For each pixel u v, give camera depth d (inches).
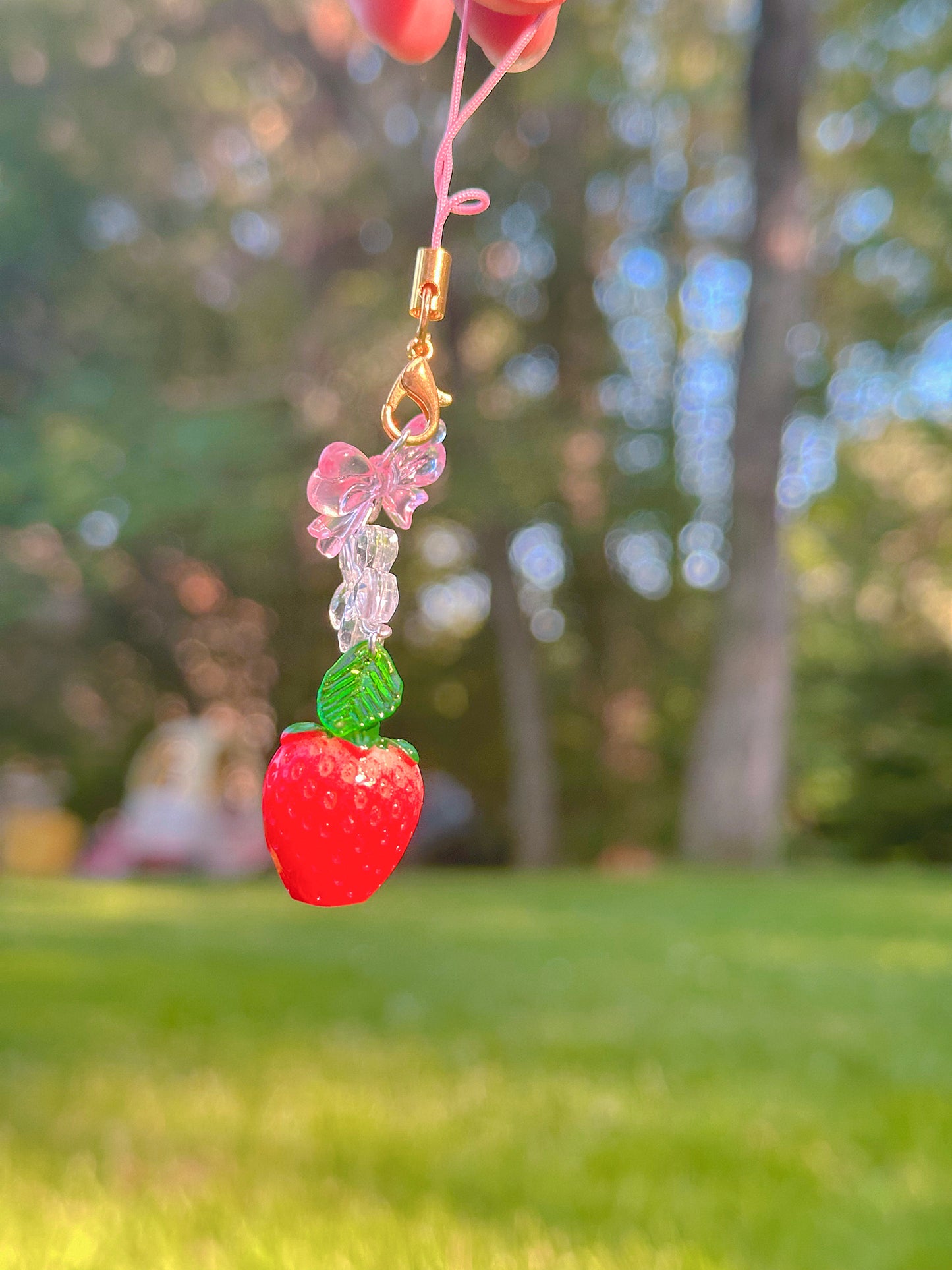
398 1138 140.5
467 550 797.9
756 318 568.1
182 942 299.1
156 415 636.7
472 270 673.6
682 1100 156.6
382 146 650.2
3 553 668.7
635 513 734.5
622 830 815.7
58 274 662.5
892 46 619.5
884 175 645.3
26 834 788.0
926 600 804.0
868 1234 114.0
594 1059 179.5
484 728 857.5
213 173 678.5
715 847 573.9
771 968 258.5
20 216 628.4
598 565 786.2
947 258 652.1
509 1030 199.2
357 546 38.4
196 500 600.7
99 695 804.6
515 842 753.0
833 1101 156.6
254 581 748.0
